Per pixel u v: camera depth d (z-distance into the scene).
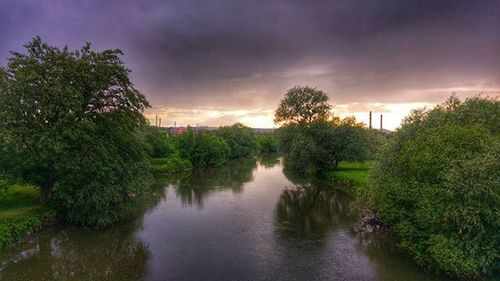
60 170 29.42
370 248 25.09
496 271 18.77
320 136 61.19
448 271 19.59
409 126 28.75
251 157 128.50
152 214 35.44
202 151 84.56
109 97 32.53
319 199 43.62
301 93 66.25
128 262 22.81
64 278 20.45
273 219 33.47
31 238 27.58
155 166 69.69
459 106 28.09
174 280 20.03
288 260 22.94
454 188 18.56
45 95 27.84
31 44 29.39
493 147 18.92
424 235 21.09
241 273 20.95
